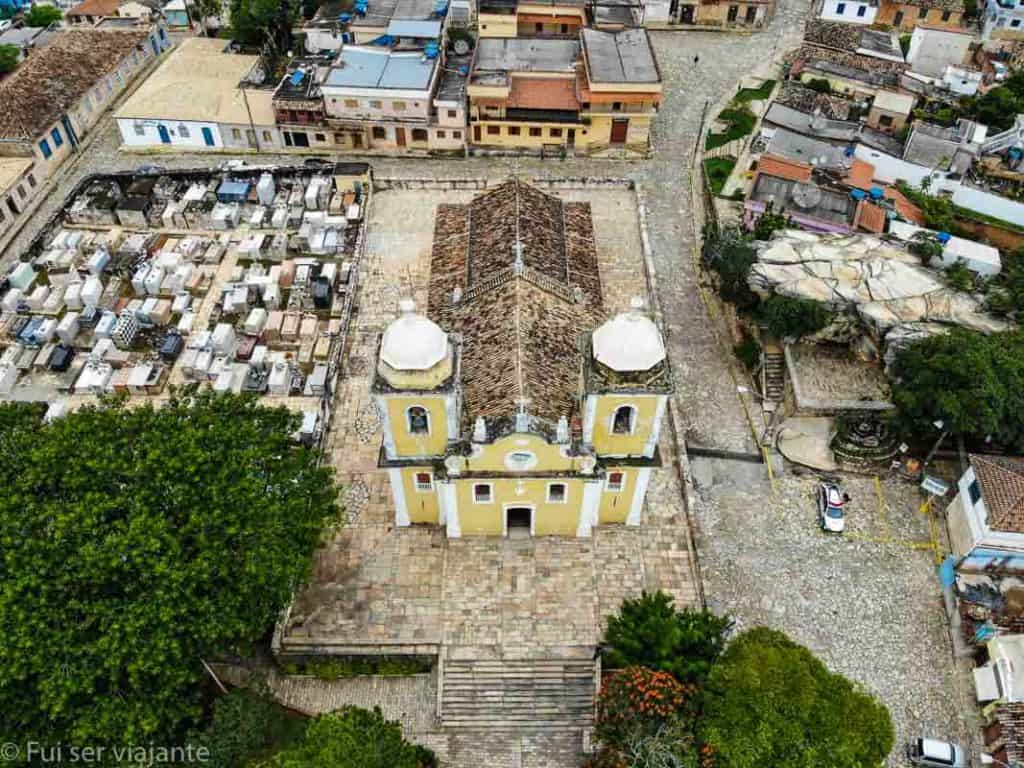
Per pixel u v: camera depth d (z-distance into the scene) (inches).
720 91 3307.1
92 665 1332.4
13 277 2465.6
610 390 1497.3
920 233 2359.7
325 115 2928.2
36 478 1440.7
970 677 1652.3
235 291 2400.3
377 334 2258.9
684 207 2746.1
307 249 2581.2
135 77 3501.5
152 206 2753.4
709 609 1740.9
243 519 1472.7
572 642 1646.2
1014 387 1833.2
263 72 3184.1
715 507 1924.2
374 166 2977.4
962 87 3112.7
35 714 1350.9
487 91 2893.7
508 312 1790.1
